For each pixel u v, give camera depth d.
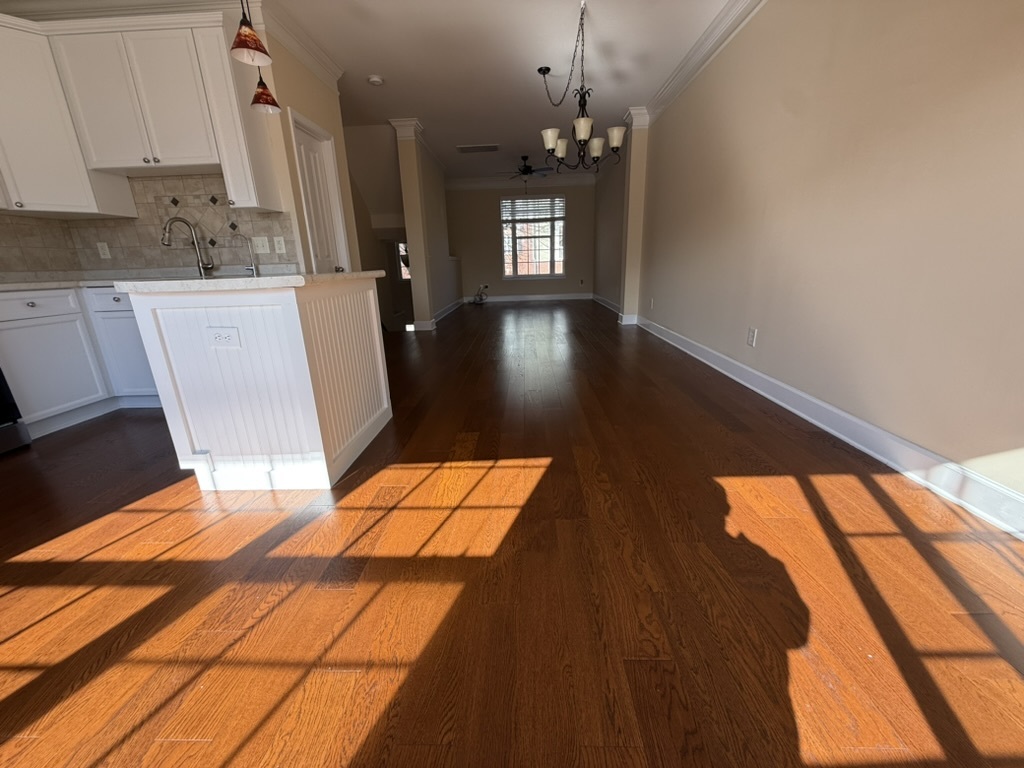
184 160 2.63
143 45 2.46
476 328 5.92
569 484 1.67
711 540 1.31
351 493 1.65
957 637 0.95
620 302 6.11
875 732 0.77
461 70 3.72
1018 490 1.27
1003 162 1.24
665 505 1.51
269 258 3.08
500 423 2.35
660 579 1.16
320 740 0.78
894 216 1.63
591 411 2.48
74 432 2.43
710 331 3.39
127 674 0.92
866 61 1.74
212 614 1.08
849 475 1.65
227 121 2.57
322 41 3.19
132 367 2.77
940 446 1.50
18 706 0.86
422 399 2.84
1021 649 0.92
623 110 4.89
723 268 3.12
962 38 1.34
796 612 1.04
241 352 1.56
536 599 1.10
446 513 1.50
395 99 4.38
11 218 2.63
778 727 0.78
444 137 5.70
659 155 4.56
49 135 2.49
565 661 0.93
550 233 9.34
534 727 0.79
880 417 1.76
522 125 5.29
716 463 1.80
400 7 2.79
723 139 3.06
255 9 2.62
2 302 2.19
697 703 0.83
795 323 2.29
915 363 1.58
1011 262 1.24
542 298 9.63
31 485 1.79
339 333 1.82
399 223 6.93
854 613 1.03
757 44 2.58
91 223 2.95
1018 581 1.11
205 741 0.78
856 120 1.81
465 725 0.80
